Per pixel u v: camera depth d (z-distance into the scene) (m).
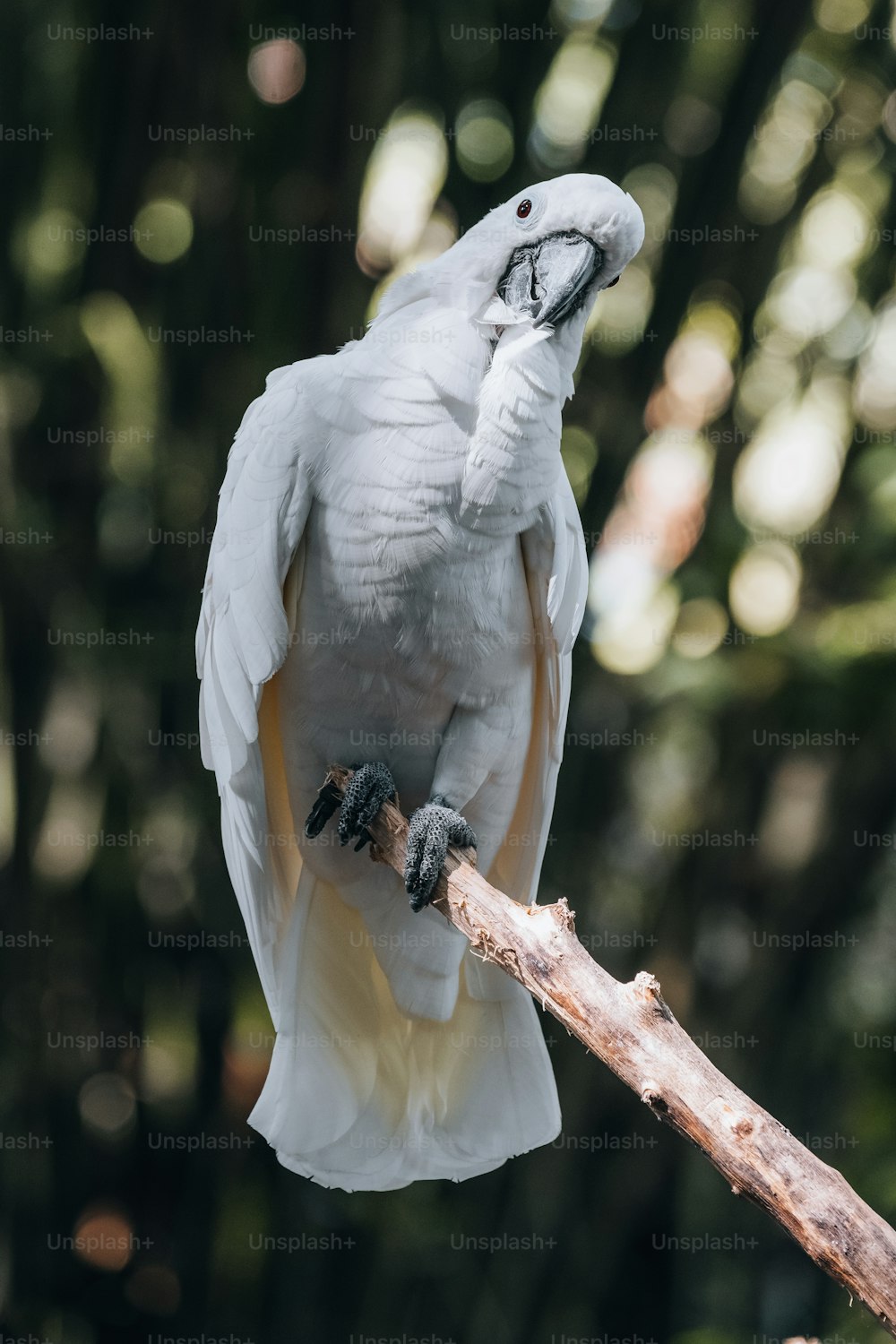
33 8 8.07
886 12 8.75
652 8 8.42
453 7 8.38
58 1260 8.59
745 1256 9.23
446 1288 8.83
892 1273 3.33
